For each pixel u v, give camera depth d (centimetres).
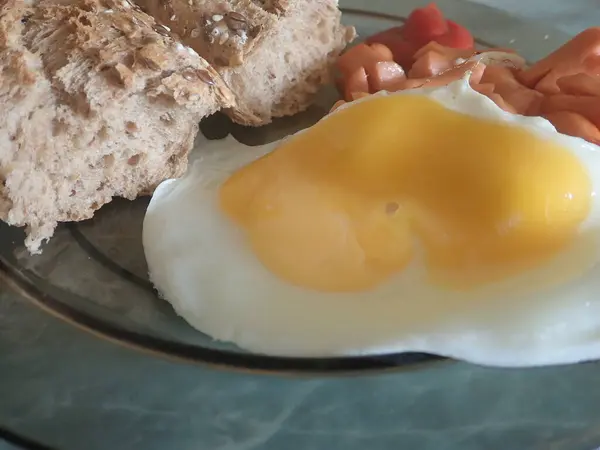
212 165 14
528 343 11
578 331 11
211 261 12
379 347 11
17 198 13
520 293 11
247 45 15
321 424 10
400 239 12
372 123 12
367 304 11
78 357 11
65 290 12
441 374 11
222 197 13
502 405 11
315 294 12
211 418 10
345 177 12
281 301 12
